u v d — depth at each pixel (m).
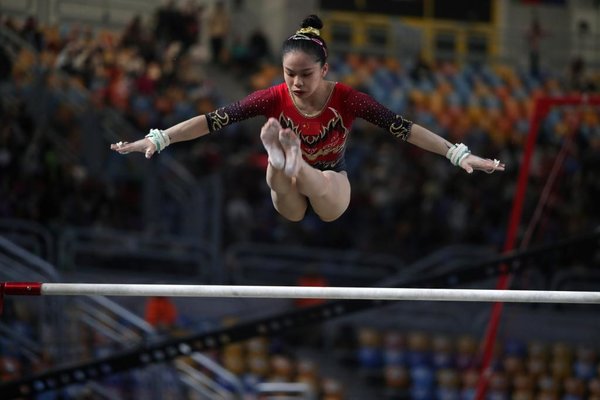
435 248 24.08
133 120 23.06
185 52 25.50
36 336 18.12
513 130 28.17
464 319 21.83
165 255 20.67
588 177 26.48
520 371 21.34
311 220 23.88
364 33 31.50
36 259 17.59
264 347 20.48
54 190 21.22
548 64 32.31
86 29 24.41
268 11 29.89
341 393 20.08
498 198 25.19
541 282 21.92
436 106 28.69
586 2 33.00
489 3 32.66
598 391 20.97
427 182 24.91
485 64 31.70
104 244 21.39
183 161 23.58
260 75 27.83
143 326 16.31
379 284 21.64
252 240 23.09
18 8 24.55
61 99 22.23
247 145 24.62
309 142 8.43
